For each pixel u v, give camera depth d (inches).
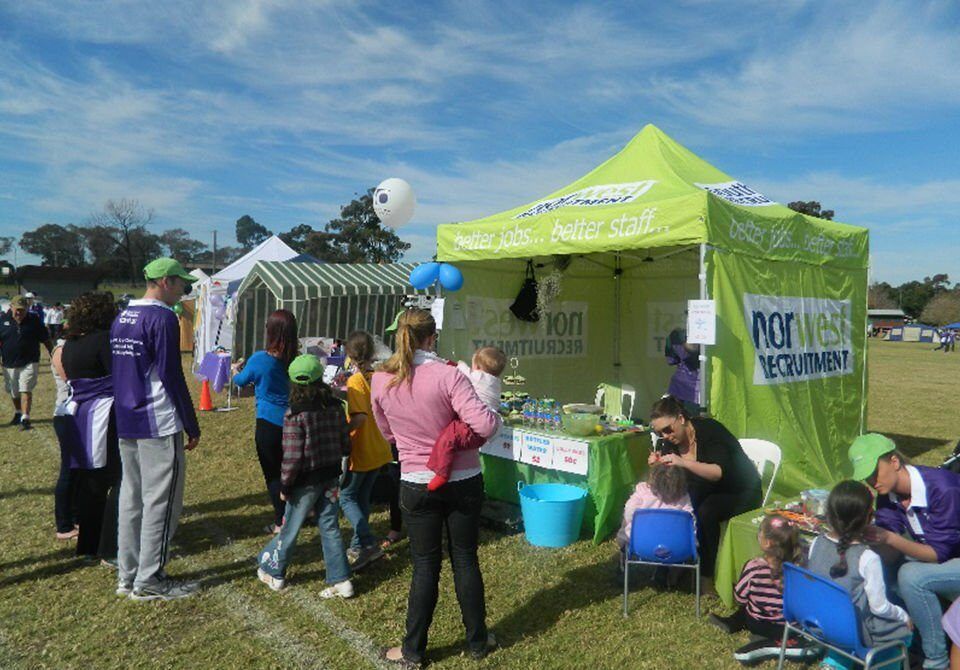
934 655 120.3
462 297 279.6
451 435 119.3
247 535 203.0
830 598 111.1
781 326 229.5
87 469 176.2
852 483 117.2
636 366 341.1
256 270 524.1
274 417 188.5
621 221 211.2
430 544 126.4
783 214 239.5
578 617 151.6
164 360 151.3
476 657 131.0
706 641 141.3
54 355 190.2
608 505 196.5
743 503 168.6
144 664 130.4
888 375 846.5
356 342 175.8
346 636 141.6
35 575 171.5
